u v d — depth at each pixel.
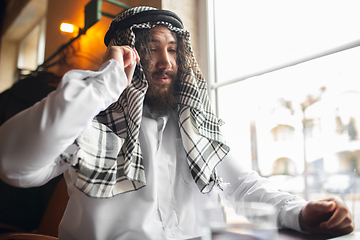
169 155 1.08
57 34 2.93
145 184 0.89
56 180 1.80
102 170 0.82
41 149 0.62
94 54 2.16
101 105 0.70
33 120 0.63
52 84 2.09
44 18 3.74
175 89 1.16
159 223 0.94
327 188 1.23
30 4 3.43
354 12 1.15
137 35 1.11
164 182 1.02
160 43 1.10
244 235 0.55
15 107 1.94
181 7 1.65
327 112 1.24
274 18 1.45
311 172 1.29
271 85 1.46
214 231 0.56
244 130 1.57
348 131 1.17
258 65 1.52
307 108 1.31
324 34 1.25
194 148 1.04
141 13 1.08
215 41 1.73
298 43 1.35
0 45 4.38
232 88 1.64
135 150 0.91
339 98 1.20
